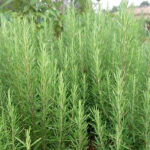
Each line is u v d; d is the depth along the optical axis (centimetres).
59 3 312
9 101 101
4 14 293
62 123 118
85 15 246
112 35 211
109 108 141
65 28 229
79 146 111
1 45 177
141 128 123
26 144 94
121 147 116
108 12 238
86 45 190
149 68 157
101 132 112
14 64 138
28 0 300
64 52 185
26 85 130
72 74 150
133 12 190
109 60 171
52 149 124
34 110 126
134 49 169
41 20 307
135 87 129
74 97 118
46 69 117
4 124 106
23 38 124
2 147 101
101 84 149
